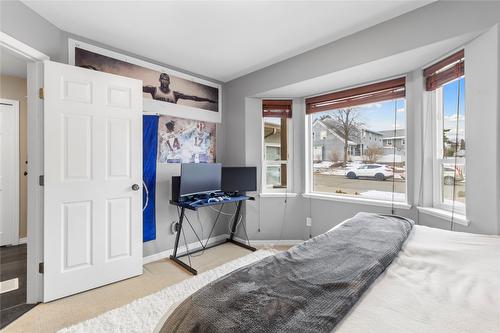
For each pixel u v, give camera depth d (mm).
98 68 2375
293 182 3352
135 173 2404
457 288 917
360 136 2904
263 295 826
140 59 2682
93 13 1938
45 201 1931
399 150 2570
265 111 3373
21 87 3301
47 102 1924
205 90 3314
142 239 2461
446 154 2184
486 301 829
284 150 3451
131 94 2377
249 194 3361
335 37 2336
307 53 2621
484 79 1672
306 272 993
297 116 3320
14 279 2324
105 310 1863
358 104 2822
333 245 1289
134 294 2094
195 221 3230
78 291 2084
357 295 842
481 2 1629
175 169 2996
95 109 2160
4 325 1692
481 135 1702
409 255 1246
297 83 2740
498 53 1577
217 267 2619
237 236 3480
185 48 2533
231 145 3496
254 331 667
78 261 2086
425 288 925
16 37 1754
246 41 2400
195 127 3225
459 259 1161
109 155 2244
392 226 1585
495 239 1412
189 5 1850
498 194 1603
